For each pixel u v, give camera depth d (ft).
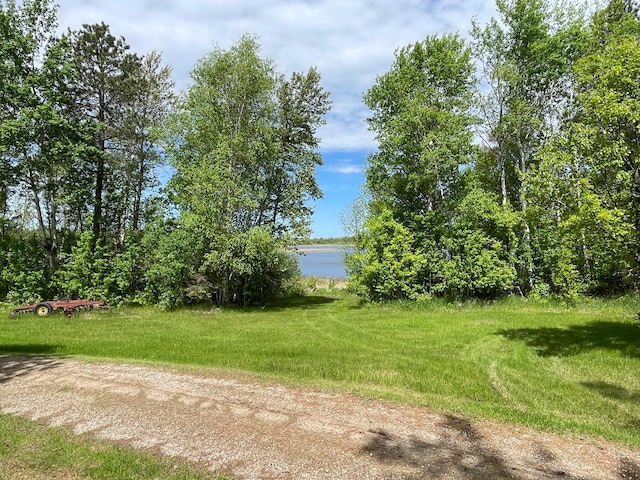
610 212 27.99
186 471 13.89
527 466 14.35
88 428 17.33
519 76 68.95
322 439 16.20
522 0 68.23
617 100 29.76
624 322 45.70
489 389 24.39
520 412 20.08
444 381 25.75
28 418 18.43
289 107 90.63
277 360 30.19
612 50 31.42
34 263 69.77
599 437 17.01
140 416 18.49
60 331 43.78
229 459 14.67
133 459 14.67
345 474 13.64
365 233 77.71
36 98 65.92
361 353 33.45
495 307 61.41
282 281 79.25
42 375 25.05
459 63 72.38
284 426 17.44
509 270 63.26
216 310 65.00
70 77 70.85
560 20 69.56
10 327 46.39
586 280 56.59
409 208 75.15
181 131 71.31
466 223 66.74
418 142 69.82
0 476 13.55
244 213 74.95
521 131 72.23
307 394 21.72
